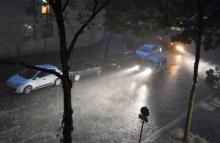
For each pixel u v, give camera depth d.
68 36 31.56
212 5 15.64
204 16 16.20
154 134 18.28
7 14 25.92
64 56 12.50
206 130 19.69
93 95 22.61
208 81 23.92
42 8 23.80
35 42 28.94
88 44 34.78
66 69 12.61
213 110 23.06
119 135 17.64
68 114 12.91
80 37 33.34
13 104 19.59
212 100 24.98
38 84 21.59
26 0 25.73
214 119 21.47
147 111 14.78
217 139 18.67
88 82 24.84
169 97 24.28
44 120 18.17
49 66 22.59
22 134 16.50
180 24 16.97
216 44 16.88
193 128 19.73
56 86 23.09
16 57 27.80
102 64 27.14
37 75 21.42
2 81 22.77
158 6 16.94
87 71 25.20
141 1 17.50
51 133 16.97
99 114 19.86
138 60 29.75
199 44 16.62
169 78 28.59
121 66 29.52
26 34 27.98
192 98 17.52
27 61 27.53
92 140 16.81
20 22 27.02
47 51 30.38
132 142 17.06
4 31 26.20
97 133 17.58
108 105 21.33
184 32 16.83
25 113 18.67
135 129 18.56
